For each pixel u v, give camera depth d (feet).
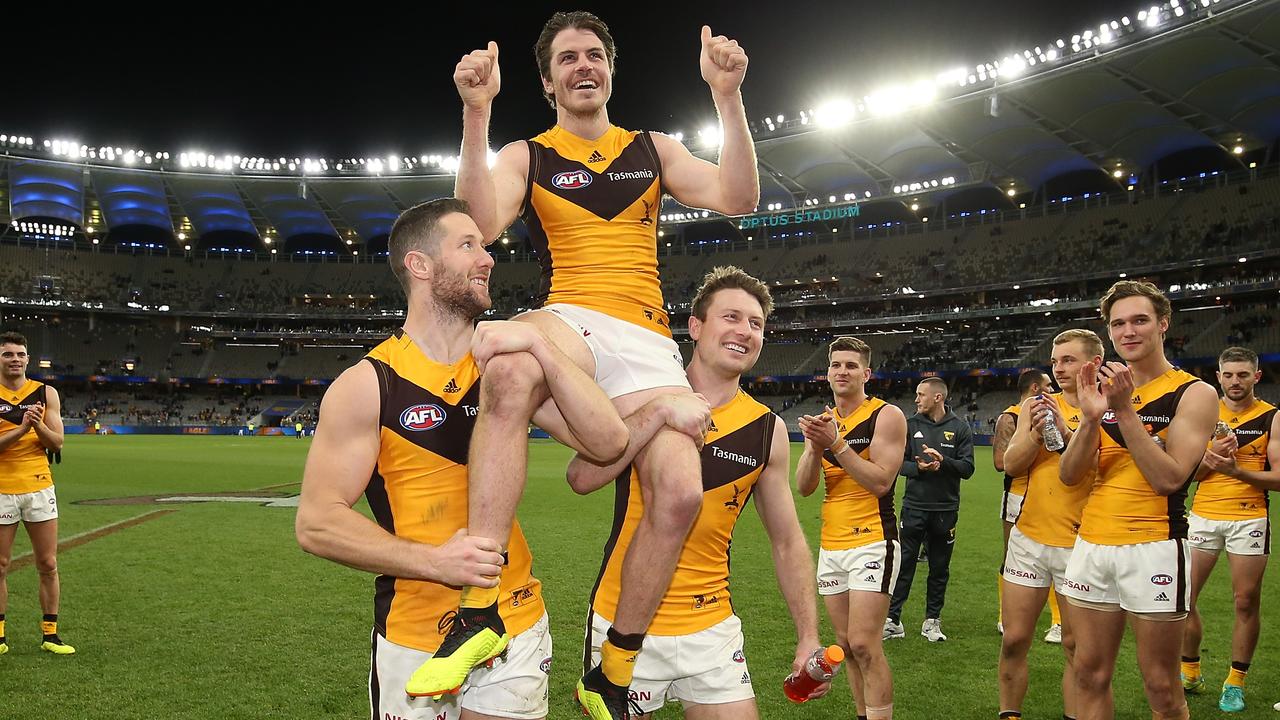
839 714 17.95
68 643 21.86
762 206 184.14
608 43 12.23
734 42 11.67
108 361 188.96
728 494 11.30
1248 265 139.54
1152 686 13.71
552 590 28.66
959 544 39.29
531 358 9.00
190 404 193.77
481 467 8.71
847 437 17.40
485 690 9.60
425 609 9.30
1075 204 164.35
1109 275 149.18
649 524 9.95
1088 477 16.15
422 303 9.78
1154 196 154.81
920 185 165.99
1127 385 13.07
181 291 201.36
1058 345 18.38
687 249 204.54
